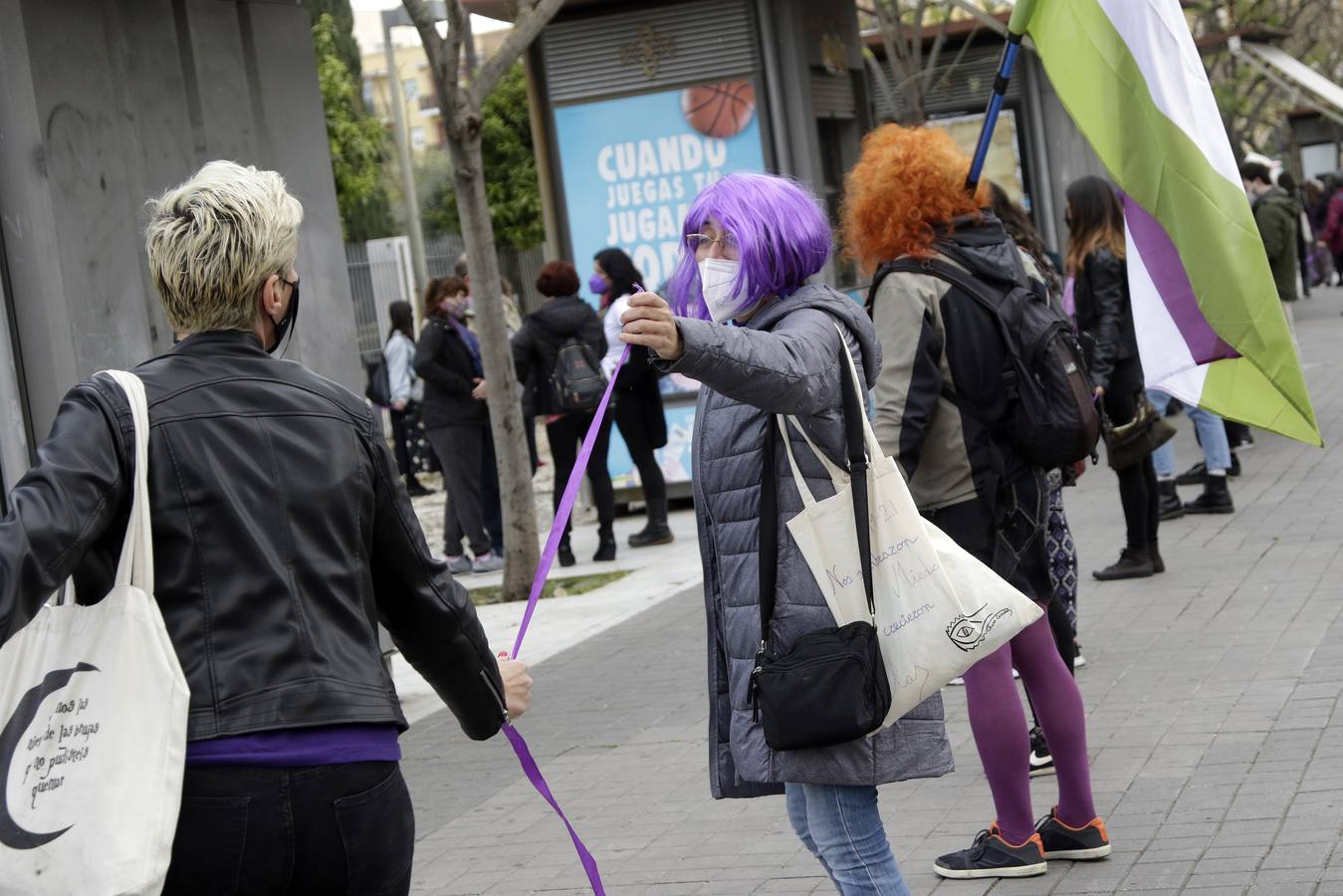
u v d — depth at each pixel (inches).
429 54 398.3
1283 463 480.1
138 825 91.4
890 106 833.5
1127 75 192.4
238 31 303.7
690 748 262.4
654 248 533.3
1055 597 212.5
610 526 459.2
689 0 522.6
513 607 407.5
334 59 1515.7
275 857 95.7
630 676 318.3
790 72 522.3
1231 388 192.7
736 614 134.9
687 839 216.2
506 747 277.6
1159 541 378.6
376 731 100.3
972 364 180.4
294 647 97.6
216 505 98.0
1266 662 265.3
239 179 107.0
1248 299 188.2
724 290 134.3
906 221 185.9
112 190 273.4
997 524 181.9
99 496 94.3
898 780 132.4
